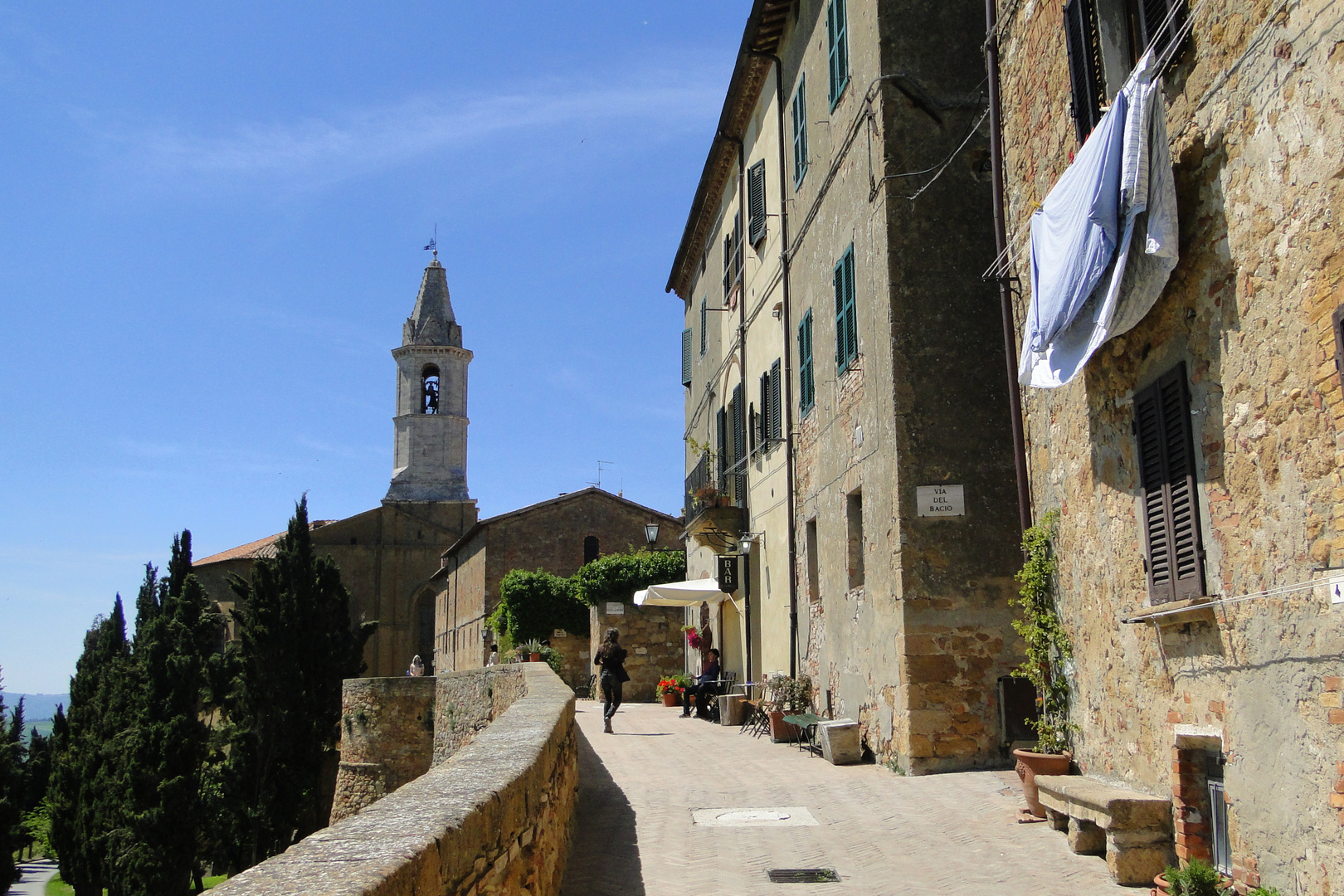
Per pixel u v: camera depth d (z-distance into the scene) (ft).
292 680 144.25
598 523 181.47
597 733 64.44
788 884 25.30
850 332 48.67
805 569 57.82
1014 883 24.97
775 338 66.23
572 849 29.09
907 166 43.93
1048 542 33.24
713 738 59.47
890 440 42.88
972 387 42.83
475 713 79.87
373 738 107.14
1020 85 34.94
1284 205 20.34
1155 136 23.54
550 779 23.32
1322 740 19.42
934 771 40.06
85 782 146.82
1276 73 20.52
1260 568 21.31
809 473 57.26
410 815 13.44
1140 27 26.05
